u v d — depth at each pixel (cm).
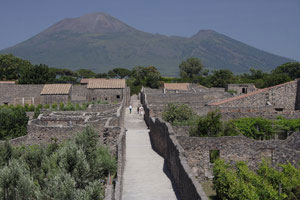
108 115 4078
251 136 3150
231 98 5141
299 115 3612
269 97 4616
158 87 12756
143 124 4900
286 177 2112
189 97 6581
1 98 8212
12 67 13925
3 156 2655
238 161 2469
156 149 3178
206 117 3083
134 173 2408
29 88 8469
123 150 2603
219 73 12256
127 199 1939
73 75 17962
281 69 14012
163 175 2353
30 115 6175
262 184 1989
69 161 2233
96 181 1983
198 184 1564
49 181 2098
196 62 18675
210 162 2550
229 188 1973
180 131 3078
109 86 8181
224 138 2519
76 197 1861
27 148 3005
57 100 7994
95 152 2539
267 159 2542
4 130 4816
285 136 3189
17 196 2025
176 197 1958
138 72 15862
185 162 1941
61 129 3519
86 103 7275
